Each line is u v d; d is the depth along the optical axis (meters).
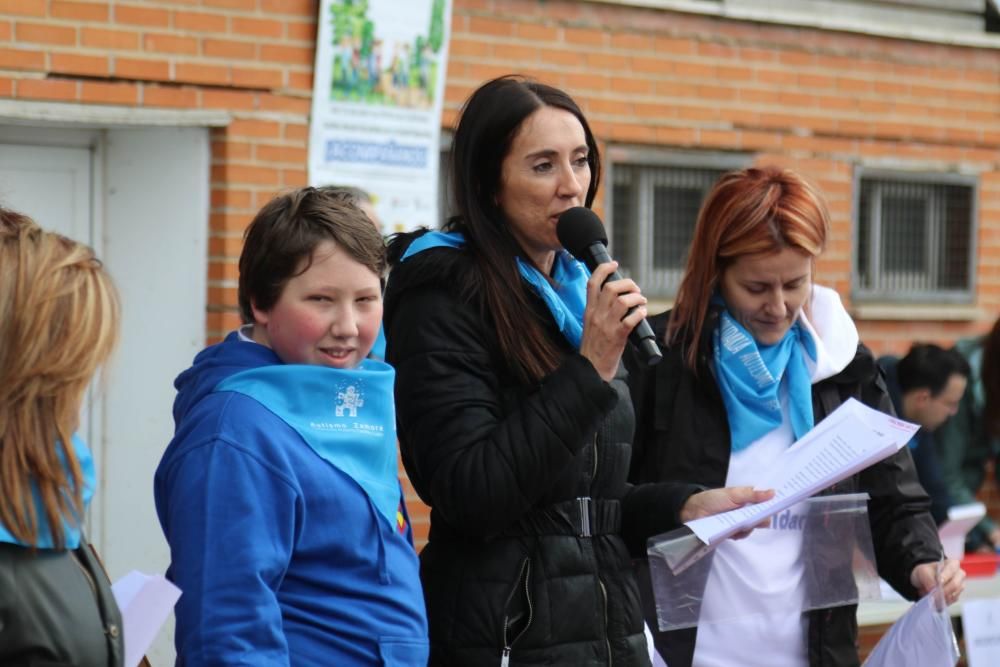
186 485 2.96
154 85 6.26
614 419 3.54
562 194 3.50
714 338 4.19
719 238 4.12
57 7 6.02
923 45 8.55
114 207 6.52
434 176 7.03
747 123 7.95
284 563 2.97
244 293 3.23
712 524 3.73
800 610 4.14
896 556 4.30
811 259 4.14
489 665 3.33
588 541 3.46
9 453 2.47
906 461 4.38
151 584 2.86
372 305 3.20
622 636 3.48
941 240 8.83
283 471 2.99
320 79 6.64
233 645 2.86
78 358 2.52
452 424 3.32
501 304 3.44
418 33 6.89
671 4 7.63
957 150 8.73
